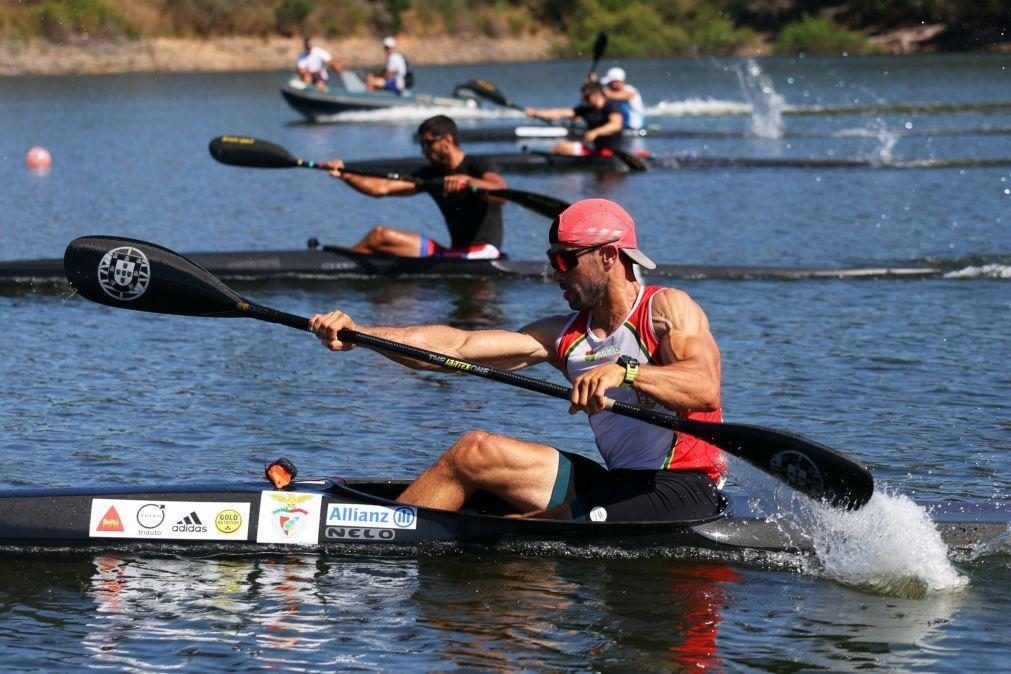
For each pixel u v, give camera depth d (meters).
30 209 37.78
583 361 11.44
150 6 110.56
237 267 26.20
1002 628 10.43
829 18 123.69
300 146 55.56
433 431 16.16
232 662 9.83
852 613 10.73
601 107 47.81
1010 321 22.03
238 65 110.06
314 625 10.48
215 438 15.73
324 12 116.19
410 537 11.94
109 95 84.62
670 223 34.50
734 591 11.17
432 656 9.93
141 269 12.75
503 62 118.88
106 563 11.75
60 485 13.78
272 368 19.27
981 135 57.38
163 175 46.19
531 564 11.72
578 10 126.31
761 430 10.97
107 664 9.79
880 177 43.72
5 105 76.75
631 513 11.59
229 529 11.99
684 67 108.12
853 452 15.09
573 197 39.62
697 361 10.86
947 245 30.34
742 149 53.78
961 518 12.16
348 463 14.84
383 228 26.62
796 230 33.03
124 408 17.02
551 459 11.73
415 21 120.44
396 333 11.93
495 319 22.80
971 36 118.00
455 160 25.86
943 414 16.59
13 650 9.99
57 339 20.95
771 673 9.68
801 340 20.81
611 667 9.77
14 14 103.81
